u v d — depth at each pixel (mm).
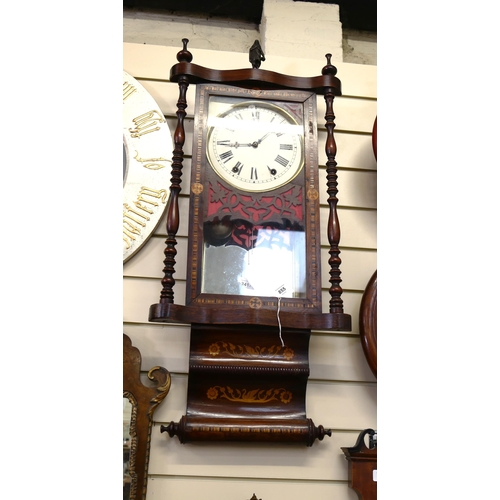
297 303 1576
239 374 1573
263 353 1599
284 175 1702
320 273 1614
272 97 1761
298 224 1660
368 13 2172
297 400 1612
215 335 1592
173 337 1682
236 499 1577
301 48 2039
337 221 1641
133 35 2123
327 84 1763
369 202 1878
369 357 1663
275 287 1590
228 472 1590
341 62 2002
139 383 1571
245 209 1654
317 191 1696
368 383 1728
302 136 1743
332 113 1750
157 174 1770
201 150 1683
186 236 1755
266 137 1729
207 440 1548
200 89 1730
